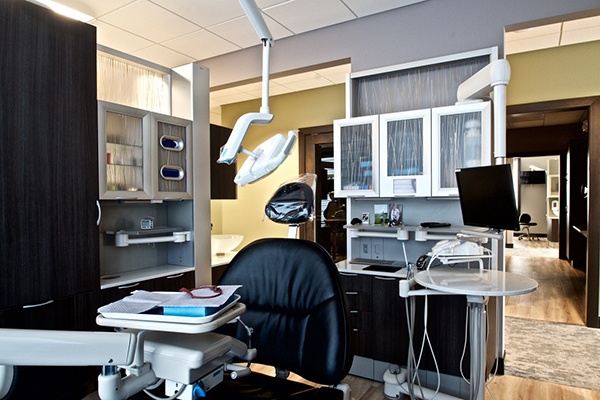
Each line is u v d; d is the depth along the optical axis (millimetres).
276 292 1408
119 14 3031
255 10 1074
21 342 752
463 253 2010
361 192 2854
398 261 2967
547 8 2521
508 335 3631
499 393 2520
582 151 6238
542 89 3791
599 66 3594
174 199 2850
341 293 1292
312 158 5020
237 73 3824
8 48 1969
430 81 2918
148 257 3010
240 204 5449
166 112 3127
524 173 12195
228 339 957
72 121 2252
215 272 3379
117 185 2551
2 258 1937
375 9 3020
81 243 2289
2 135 1939
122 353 795
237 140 1061
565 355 3148
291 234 1473
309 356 1270
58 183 2182
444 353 2424
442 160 2588
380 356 2619
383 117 2756
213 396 1201
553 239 10891
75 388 1379
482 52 2623
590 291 3834
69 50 2242
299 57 3459
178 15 3057
